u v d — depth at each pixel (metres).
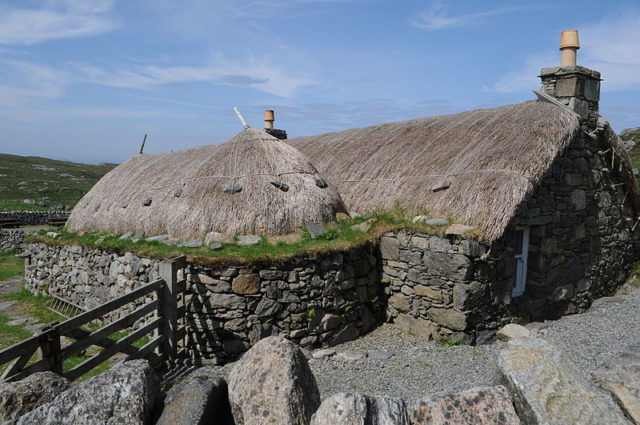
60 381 3.78
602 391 3.34
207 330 7.28
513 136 9.00
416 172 9.69
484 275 7.77
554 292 9.34
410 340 8.15
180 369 6.96
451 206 8.21
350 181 10.98
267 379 3.47
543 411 3.09
